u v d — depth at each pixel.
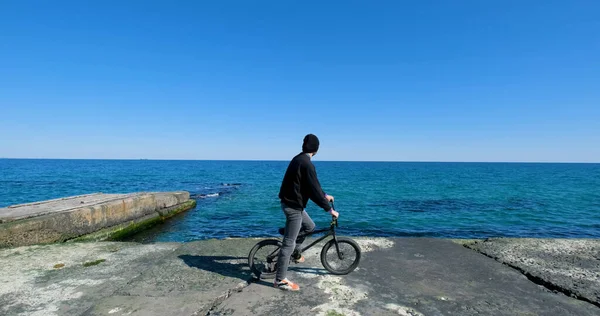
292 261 4.66
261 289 3.77
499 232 12.98
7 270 4.39
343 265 4.62
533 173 77.12
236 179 49.38
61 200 11.77
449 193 28.06
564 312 3.27
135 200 12.60
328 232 4.16
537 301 3.52
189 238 11.79
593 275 4.19
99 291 3.70
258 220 15.16
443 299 3.55
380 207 19.62
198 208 18.59
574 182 43.50
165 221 14.77
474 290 3.80
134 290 3.71
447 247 5.58
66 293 3.64
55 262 4.74
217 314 3.14
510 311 3.29
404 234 12.52
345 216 16.34
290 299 3.50
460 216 16.53
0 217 7.79
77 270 4.40
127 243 5.87
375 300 3.50
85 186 32.41
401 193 27.97
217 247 5.53
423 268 4.53
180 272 4.29
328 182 42.53
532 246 5.60
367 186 35.78
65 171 66.69
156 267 4.50
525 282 4.07
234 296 3.57
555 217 16.33
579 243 5.79
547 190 31.12
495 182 43.38
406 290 3.78
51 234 8.16
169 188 32.16
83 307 3.30
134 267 4.53
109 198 12.44
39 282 3.96
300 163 3.61
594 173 78.44
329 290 3.75
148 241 11.32
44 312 3.19
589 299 3.50
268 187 34.19
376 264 4.68
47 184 33.59
